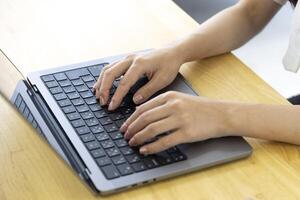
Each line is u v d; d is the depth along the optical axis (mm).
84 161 723
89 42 1004
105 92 852
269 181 752
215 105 816
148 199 697
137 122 773
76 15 1080
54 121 800
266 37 2404
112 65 898
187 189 720
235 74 974
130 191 704
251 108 828
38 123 797
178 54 958
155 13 1112
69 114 812
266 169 773
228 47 1040
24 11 1076
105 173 707
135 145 758
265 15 1138
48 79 883
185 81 935
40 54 958
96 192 688
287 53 1090
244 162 782
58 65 937
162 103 803
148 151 744
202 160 756
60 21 1056
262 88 944
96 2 1132
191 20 1105
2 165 724
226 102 831
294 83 2182
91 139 765
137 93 873
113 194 696
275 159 794
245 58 2279
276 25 2465
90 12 1095
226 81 953
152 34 1048
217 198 712
